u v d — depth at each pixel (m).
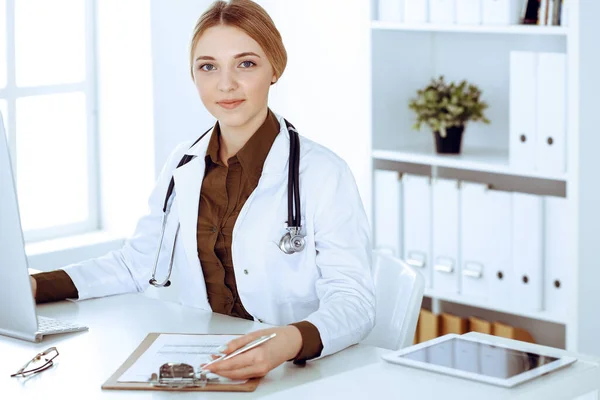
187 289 2.48
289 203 2.27
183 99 4.20
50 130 4.09
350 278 2.21
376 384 1.76
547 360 1.85
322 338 1.97
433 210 3.86
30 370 1.93
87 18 4.15
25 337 2.13
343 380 1.79
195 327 2.23
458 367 1.82
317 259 2.28
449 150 3.89
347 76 4.32
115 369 1.94
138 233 2.59
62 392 1.81
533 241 3.57
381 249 4.02
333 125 4.40
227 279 2.39
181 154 2.55
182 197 2.41
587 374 1.81
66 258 3.96
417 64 4.16
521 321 4.05
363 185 4.06
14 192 2.03
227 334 2.13
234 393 1.78
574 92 3.38
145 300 2.47
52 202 4.14
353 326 2.08
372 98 3.97
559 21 3.46
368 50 3.94
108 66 4.18
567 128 3.43
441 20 3.75
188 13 4.16
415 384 1.76
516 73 3.53
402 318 2.33
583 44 3.37
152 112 4.07
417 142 4.21
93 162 4.25
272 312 2.33
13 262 2.09
